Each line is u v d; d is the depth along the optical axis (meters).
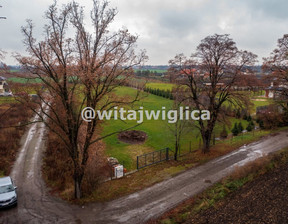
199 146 27.17
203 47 22.02
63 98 14.00
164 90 70.81
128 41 14.66
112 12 14.12
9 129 28.64
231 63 21.69
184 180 17.80
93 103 14.67
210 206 13.81
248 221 12.09
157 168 20.52
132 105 16.12
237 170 17.89
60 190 16.78
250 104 22.88
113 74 14.74
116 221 12.75
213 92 22.89
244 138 29.38
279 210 12.89
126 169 21.12
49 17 12.82
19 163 22.19
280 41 30.78
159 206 14.18
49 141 26.47
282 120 35.31
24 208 14.27
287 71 30.61
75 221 12.81
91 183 16.39
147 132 34.03
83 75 12.82
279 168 18.61
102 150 20.72
